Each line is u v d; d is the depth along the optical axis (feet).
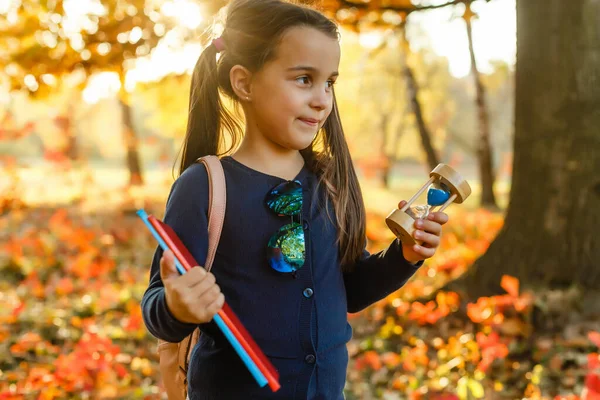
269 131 5.63
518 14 15.90
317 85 5.54
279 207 5.50
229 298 5.45
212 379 5.53
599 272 14.83
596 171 15.07
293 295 5.47
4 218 35.78
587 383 10.25
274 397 5.39
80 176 54.70
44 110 57.36
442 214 5.65
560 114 15.26
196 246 5.41
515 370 13.07
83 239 25.43
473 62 46.73
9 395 11.64
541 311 14.29
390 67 64.49
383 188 77.87
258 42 5.56
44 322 16.19
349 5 21.33
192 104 6.31
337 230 5.91
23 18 21.66
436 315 15.23
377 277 6.12
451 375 13.21
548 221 15.39
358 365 13.67
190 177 5.63
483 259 16.52
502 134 112.98
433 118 80.07
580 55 15.06
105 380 12.21
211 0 12.56
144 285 20.67
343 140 6.25
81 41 21.33
